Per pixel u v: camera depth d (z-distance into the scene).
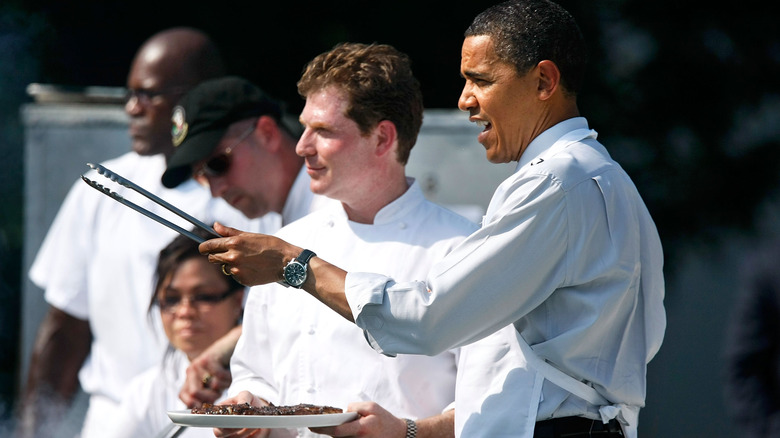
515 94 10.81
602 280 10.52
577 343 10.44
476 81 10.96
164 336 18.22
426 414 12.16
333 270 10.70
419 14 27.91
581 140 10.88
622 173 10.85
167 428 14.98
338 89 12.20
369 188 12.43
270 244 10.85
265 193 16.03
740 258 28.42
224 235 11.02
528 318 10.66
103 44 28.91
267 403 12.50
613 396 10.64
